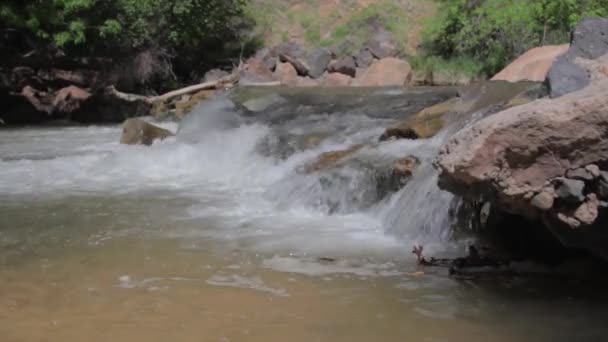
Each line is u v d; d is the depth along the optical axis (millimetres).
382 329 4504
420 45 26438
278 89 15984
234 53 28062
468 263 5852
